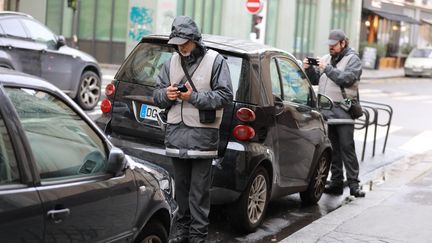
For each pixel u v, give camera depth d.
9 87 4.06
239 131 6.75
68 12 29.41
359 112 9.12
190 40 5.95
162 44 7.41
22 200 3.77
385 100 26.17
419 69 44.19
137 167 5.07
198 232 6.25
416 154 13.80
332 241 6.81
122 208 4.66
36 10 29.20
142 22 29.17
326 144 8.82
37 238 3.86
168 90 5.92
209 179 6.27
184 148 6.04
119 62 29.78
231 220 7.07
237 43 7.34
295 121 7.80
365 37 51.31
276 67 7.57
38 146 4.11
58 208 4.02
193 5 31.02
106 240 4.50
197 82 6.01
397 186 9.94
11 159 3.83
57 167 4.21
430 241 6.87
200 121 6.00
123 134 7.29
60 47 14.49
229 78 6.09
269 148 7.19
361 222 7.52
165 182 5.50
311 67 9.31
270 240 7.17
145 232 5.05
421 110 22.92
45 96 4.36
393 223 7.50
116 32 29.73
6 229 3.63
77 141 4.48
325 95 8.94
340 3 45.28
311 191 8.76
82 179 4.36
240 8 33.19
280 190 7.75
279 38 38.16
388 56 53.22
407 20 53.44
